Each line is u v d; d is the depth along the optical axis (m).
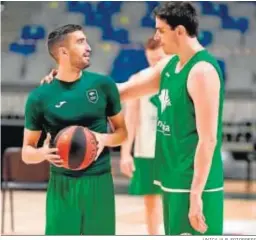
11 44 16.31
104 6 17.11
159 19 5.61
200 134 5.39
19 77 15.88
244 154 15.05
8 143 12.41
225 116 15.59
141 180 7.95
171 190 5.67
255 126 15.48
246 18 17.34
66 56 5.68
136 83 6.18
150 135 7.88
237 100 15.59
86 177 5.80
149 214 8.06
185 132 5.52
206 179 5.47
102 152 5.88
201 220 5.54
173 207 5.68
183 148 5.54
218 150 5.62
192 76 5.38
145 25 16.89
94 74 5.84
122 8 17.11
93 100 5.75
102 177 5.88
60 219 5.87
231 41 16.94
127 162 8.41
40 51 16.28
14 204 11.65
